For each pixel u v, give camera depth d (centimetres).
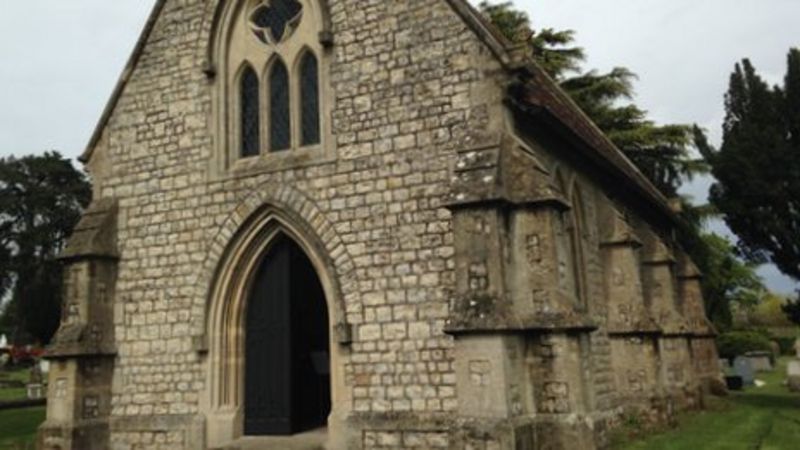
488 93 1171
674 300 1942
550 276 1060
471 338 1031
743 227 2405
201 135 1445
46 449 1342
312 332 1483
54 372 1380
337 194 1279
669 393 1691
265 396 1348
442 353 1145
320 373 1499
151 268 1441
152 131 1497
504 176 1105
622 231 1647
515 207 1099
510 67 1156
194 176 1435
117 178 1515
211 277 1377
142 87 1525
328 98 1316
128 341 1430
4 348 5938
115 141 1534
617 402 1573
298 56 1381
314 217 1291
